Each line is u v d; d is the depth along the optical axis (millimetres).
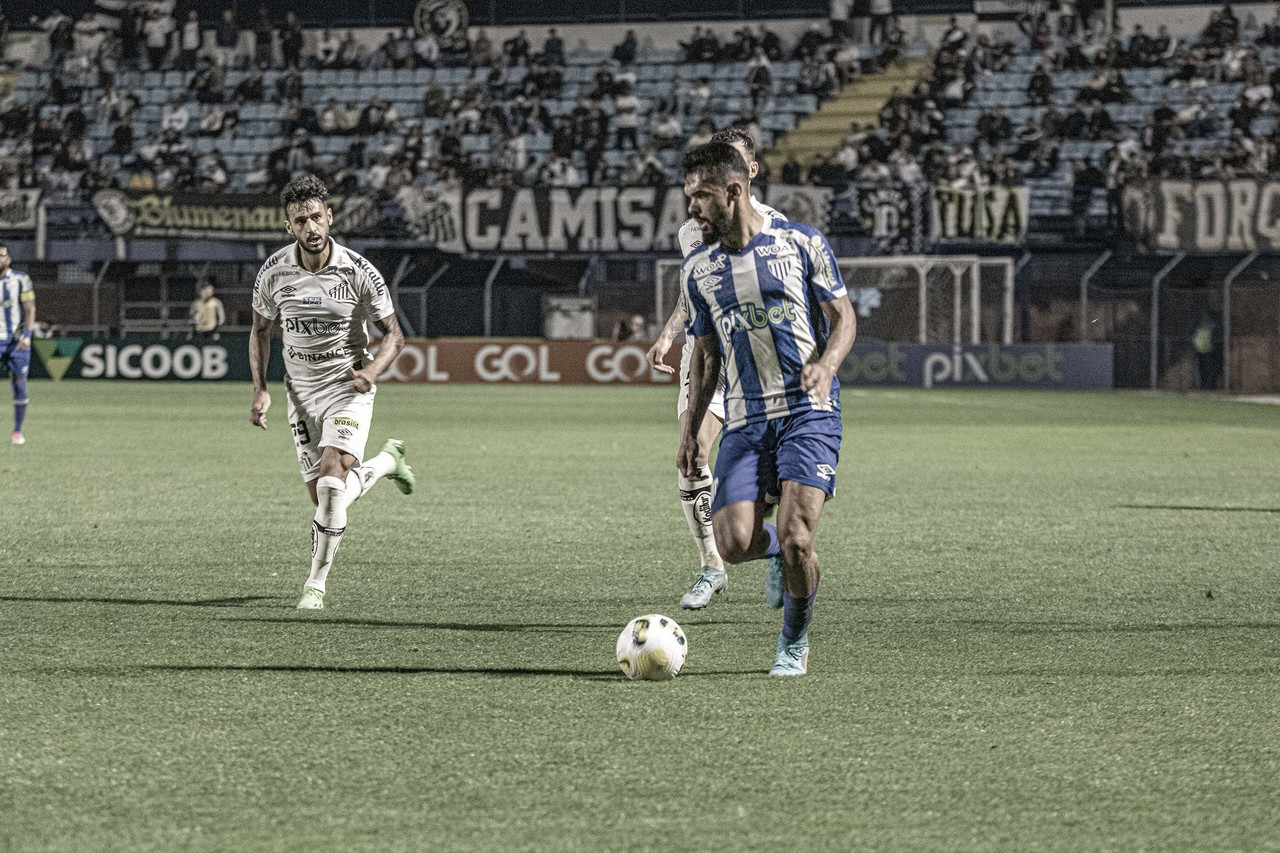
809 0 132250
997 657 19484
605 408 82000
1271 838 12078
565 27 134750
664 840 11883
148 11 133500
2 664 18656
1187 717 16156
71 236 108188
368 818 12414
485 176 117000
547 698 16922
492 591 24719
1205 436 62938
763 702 16750
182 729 15391
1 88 133125
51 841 11812
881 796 13156
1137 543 30891
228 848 11641
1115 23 125875
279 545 29953
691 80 126438
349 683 17672
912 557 28828
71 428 64500
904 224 103000
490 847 11680
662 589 25000
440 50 133250
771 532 18734
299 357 24234
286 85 128875
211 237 106125
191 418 71500
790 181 109562
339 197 105250
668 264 104250
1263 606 23516
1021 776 13820
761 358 17781
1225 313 101312
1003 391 102375
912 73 127000
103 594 24125
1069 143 116875
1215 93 119812
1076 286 104938
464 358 109188
